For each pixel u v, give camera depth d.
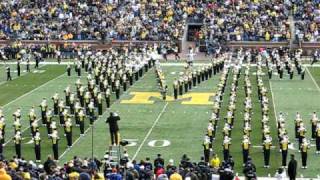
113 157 48.81
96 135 57.97
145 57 92.25
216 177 39.88
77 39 110.69
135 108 68.56
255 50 103.06
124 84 77.38
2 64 98.94
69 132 54.28
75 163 39.41
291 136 57.31
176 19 114.25
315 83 82.56
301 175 47.50
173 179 36.78
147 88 79.12
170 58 105.88
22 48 104.19
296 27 110.62
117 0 117.88
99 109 65.06
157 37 109.75
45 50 105.38
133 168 38.75
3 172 33.53
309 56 106.69
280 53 101.69
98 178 36.75
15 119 59.22
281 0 116.62
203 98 73.31
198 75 82.00
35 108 68.62
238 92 76.44
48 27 112.75
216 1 117.56
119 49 103.44
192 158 51.22
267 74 89.00
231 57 94.62
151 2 117.69
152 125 61.41
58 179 35.53
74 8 116.81
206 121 62.78
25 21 114.19
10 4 117.31
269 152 49.84
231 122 59.12
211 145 52.97
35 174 36.66
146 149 53.62
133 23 113.19
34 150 53.12
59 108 62.72
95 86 72.12
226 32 110.12
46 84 82.25
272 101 71.69
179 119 63.69
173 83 77.38
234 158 51.38
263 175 47.44
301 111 66.69
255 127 60.06
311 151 53.44
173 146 54.50
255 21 112.25
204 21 114.25
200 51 109.44
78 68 87.75
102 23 113.12
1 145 52.84
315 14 113.44
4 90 78.69
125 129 59.94
